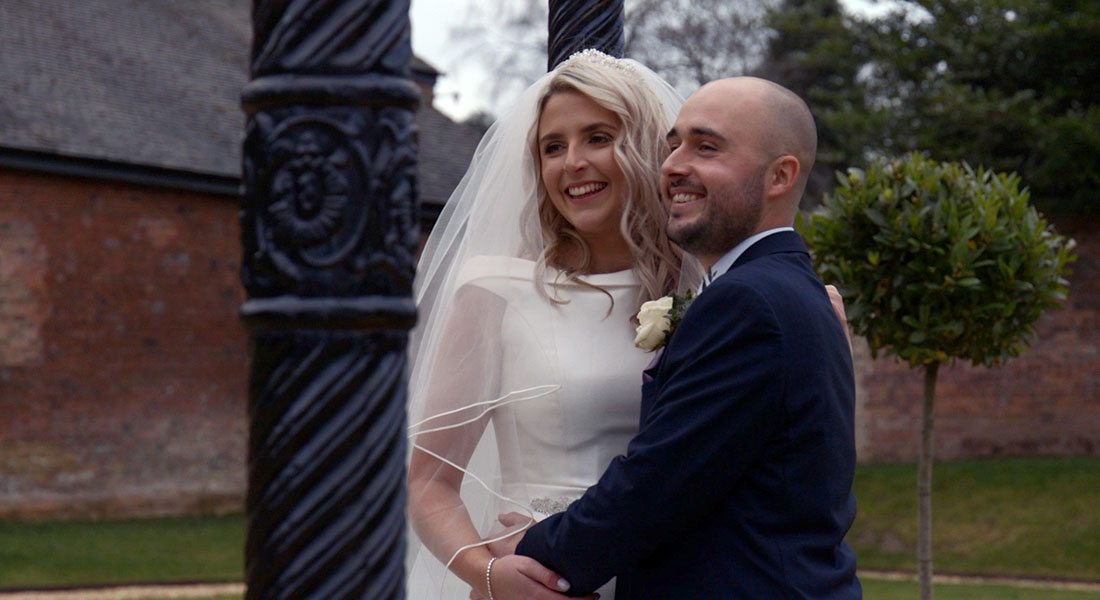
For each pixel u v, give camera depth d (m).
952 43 14.87
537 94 2.57
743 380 1.88
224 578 10.30
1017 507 12.29
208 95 17.09
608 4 2.87
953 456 15.13
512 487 2.47
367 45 1.09
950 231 4.99
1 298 13.35
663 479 1.89
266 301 1.09
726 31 23.23
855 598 1.94
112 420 14.11
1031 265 5.09
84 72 15.80
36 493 13.45
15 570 10.44
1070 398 14.89
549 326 2.46
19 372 13.44
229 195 15.38
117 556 11.34
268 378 1.10
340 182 1.08
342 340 1.08
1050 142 13.50
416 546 2.52
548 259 2.54
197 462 14.85
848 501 2.02
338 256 1.08
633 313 2.52
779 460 1.90
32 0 16.62
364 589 1.10
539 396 2.41
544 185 2.57
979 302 5.13
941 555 11.61
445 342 2.47
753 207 2.08
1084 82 14.54
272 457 1.10
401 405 1.12
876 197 5.18
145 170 14.38
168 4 18.98
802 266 2.07
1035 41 14.27
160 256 14.67
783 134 2.08
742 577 1.88
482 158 2.73
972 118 13.91
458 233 2.70
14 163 13.35
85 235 14.02
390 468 1.11
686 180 2.09
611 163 2.46
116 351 14.20
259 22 1.12
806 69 23.08
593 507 1.94
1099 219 14.62
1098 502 12.06
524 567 2.07
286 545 1.10
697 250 2.14
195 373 14.91
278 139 1.09
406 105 1.11
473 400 2.42
